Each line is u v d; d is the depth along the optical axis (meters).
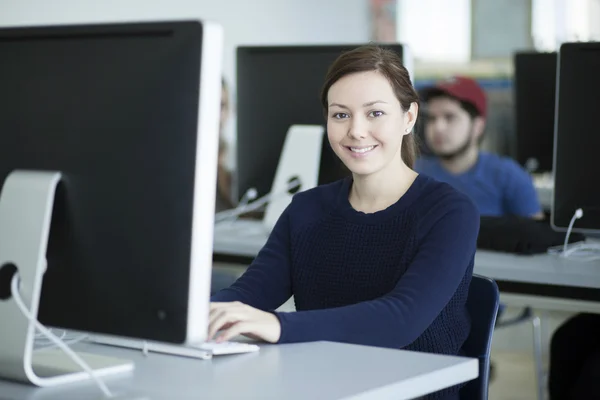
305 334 1.72
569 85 2.66
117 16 5.05
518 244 2.81
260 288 2.14
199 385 1.41
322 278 2.09
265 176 3.16
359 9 7.63
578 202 2.69
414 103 2.10
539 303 2.55
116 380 1.45
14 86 1.45
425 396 1.83
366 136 2.01
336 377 1.46
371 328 1.77
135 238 1.34
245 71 3.14
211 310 1.69
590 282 2.47
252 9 6.22
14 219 1.41
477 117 3.97
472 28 7.74
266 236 3.20
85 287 1.39
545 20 7.58
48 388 1.40
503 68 5.51
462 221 1.97
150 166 1.33
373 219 2.05
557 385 2.88
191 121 1.30
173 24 1.32
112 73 1.37
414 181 2.06
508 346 4.87
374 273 2.02
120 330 1.36
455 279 1.92
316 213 2.14
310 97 3.04
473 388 1.99
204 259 1.32
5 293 1.42
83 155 1.38
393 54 2.06
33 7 4.50
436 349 1.92
